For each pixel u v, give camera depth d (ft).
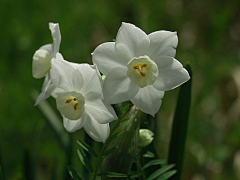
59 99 1.00
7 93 1.98
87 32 2.31
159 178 1.08
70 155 1.18
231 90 2.07
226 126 1.95
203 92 2.14
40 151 1.59
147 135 1.07
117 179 1.00
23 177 1.18
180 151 1.14
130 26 0.97
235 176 1.74
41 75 1.05
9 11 2.23
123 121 0.98
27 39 2.18
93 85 0.99
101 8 2.39
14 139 1.79
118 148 0.99
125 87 0.98
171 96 2.05
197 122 2.01
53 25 1.03
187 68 1.14
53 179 1.22
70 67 0.97
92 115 1.00
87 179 1.15
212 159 1.78
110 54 0.98
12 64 2.11
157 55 0.99
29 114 1.88
